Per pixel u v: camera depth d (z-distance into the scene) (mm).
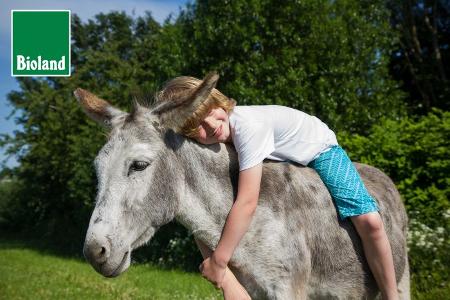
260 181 3273
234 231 3158
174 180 3186
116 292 8836
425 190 8062
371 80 12711
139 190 3033
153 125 3137
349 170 3549
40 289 9312
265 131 3279
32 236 27516
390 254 3482
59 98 22688
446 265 6848
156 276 11062
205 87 3016
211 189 3318
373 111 12227
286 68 11703
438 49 19938
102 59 23094
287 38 12070
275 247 3254
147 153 3059
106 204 2959
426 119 8648
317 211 3453
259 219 3277
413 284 6629
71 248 20438
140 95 3320
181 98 3107
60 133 21812
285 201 3371
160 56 13344
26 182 25516
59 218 23750
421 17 21438
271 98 11492
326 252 3457
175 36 13141
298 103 11422
